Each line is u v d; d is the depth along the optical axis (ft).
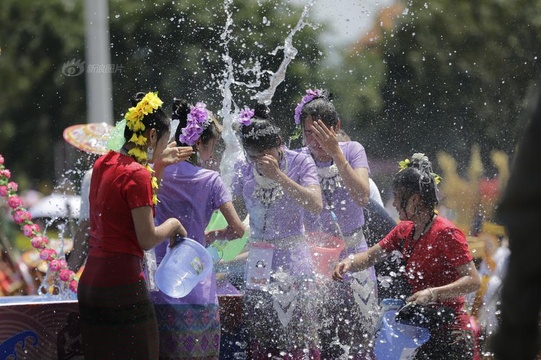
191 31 113.80
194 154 32.17
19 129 136.56
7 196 35.40
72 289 35.55
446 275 32.86
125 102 112.16
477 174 68.49
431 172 33.83
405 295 35.73
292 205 33.24
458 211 57.98
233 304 34.35
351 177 34.86
